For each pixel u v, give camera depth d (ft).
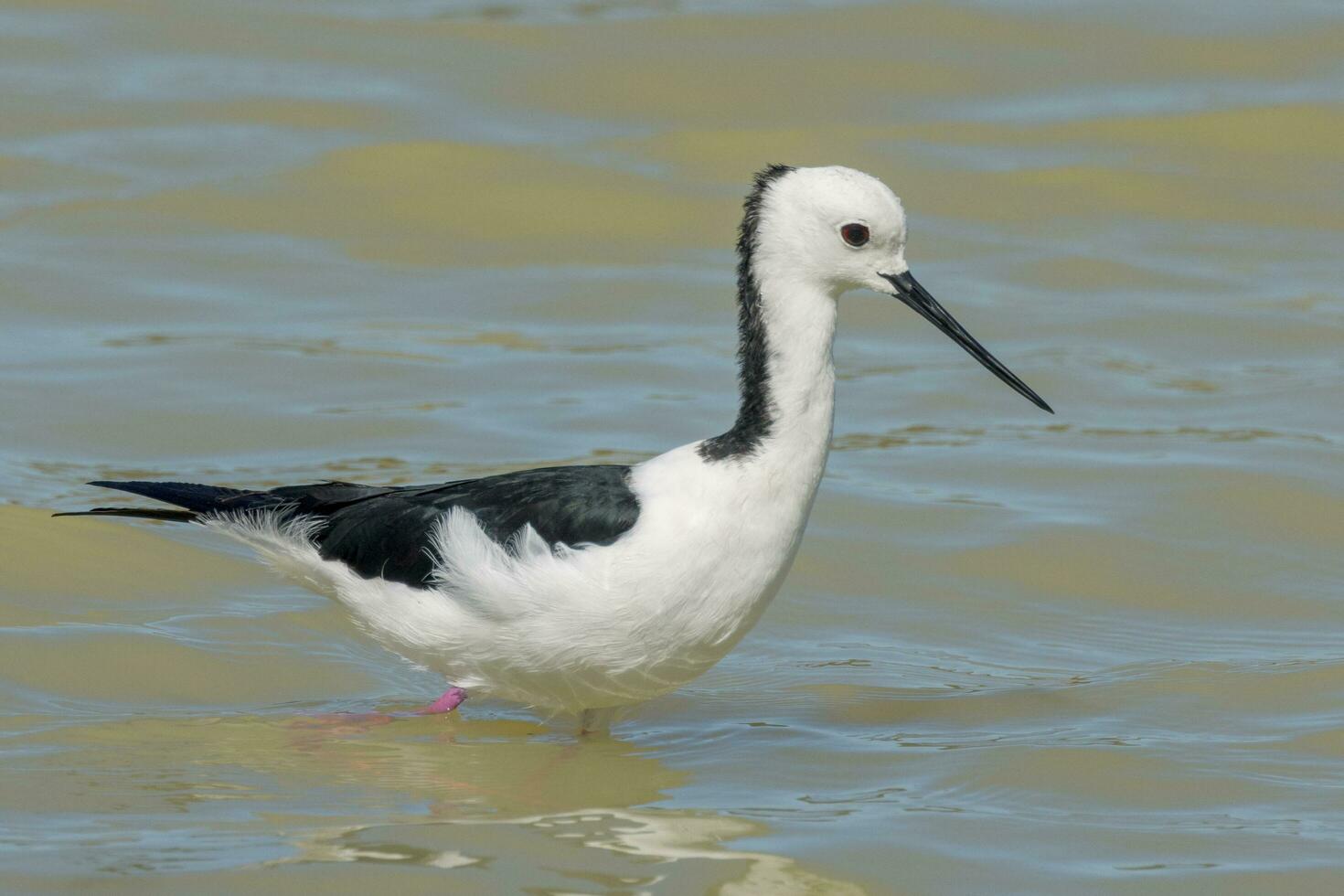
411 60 71.97
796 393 32.45
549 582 31.68
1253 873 29.04
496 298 58.44
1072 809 31.45
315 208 62.64
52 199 61.62
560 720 35.83
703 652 32.48
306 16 75.31
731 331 57.06
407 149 65.72
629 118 68.74
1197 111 70.49
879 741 34.63
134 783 31.99
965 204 64.80
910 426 51.08
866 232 32.78
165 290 57.16
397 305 57.62
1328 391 52.80
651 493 32.17
